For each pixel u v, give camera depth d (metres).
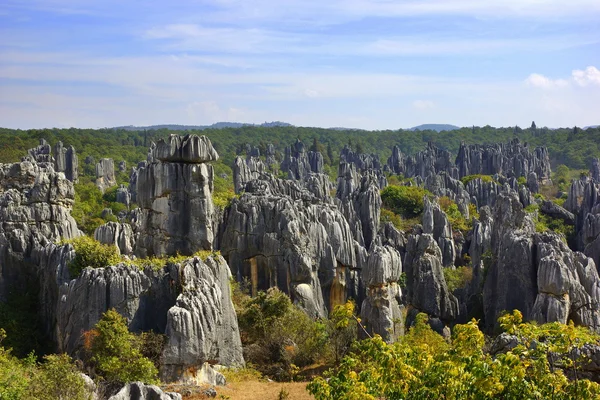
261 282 74.81
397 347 33.75
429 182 178.38
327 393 33.00
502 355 29.73
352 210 107.50
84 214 125.88
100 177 193.38
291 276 73.06
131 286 52.00
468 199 165.12
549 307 62.06
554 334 31.50
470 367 29.86
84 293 51.78
